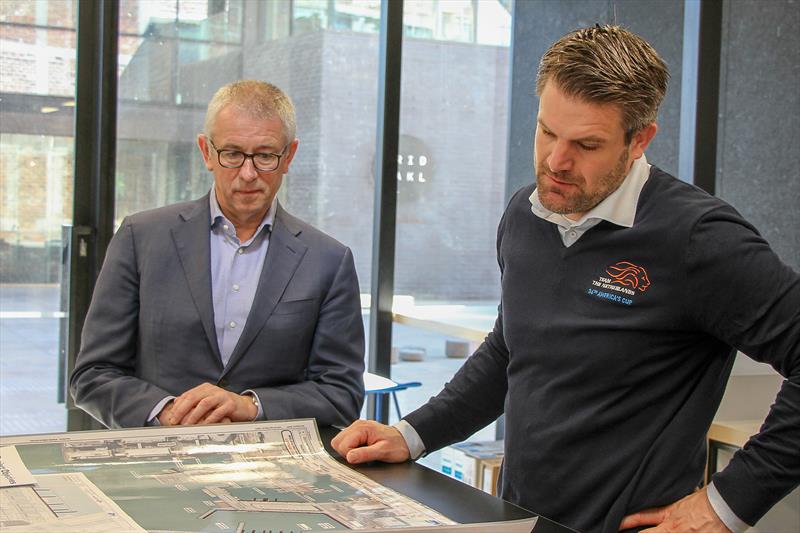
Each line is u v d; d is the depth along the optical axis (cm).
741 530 119
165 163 330
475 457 318
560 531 99
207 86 334
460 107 376
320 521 95
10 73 312
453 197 377
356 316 187
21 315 316
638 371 133
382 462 128
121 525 91
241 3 336
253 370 177
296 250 183
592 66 123
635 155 134
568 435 136
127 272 183
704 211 129
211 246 184
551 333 140
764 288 122
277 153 175
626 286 134
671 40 359
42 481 105
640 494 129
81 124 317
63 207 321
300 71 346
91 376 177
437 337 362
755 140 357
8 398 315
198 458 118
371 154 357
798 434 117
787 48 362
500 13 380
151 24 324
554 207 133
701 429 133
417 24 365
